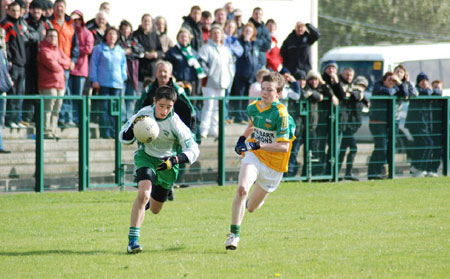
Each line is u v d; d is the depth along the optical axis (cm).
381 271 1702
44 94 3491
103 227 2398
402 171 3953
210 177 3559
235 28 4031
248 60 3956
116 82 3625
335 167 3769
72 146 3275
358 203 2983
